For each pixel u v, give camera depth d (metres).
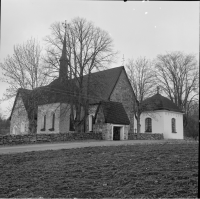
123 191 6.73
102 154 13.99
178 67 37.38
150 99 39.03
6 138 22.75
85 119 34.22
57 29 32.84
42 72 31.88
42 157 13.41
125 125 33.81
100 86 34.81
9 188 7.53
